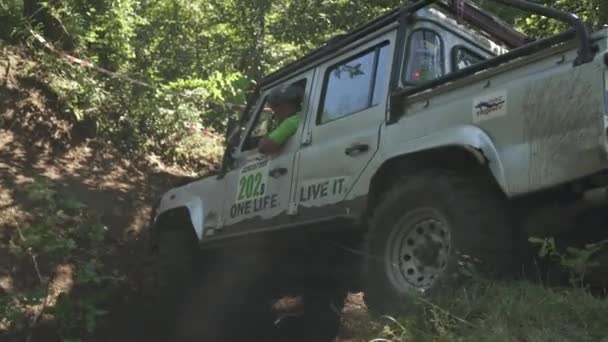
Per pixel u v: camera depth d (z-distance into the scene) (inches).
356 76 193.5
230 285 260.4
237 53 481.4
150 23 452.1
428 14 188.7
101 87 372.5
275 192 206.4
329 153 188.5
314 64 212.4
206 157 413.1
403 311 146.2
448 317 133.8
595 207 136.7
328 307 249.8
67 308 203.2
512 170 142.3
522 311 128.6
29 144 329.7
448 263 144.8
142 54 440.1
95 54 398.0
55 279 248.4
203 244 239.8
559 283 149.9
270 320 272.1
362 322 152.7
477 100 152.2
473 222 144.2
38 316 216.5
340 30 404.5
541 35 311.3
